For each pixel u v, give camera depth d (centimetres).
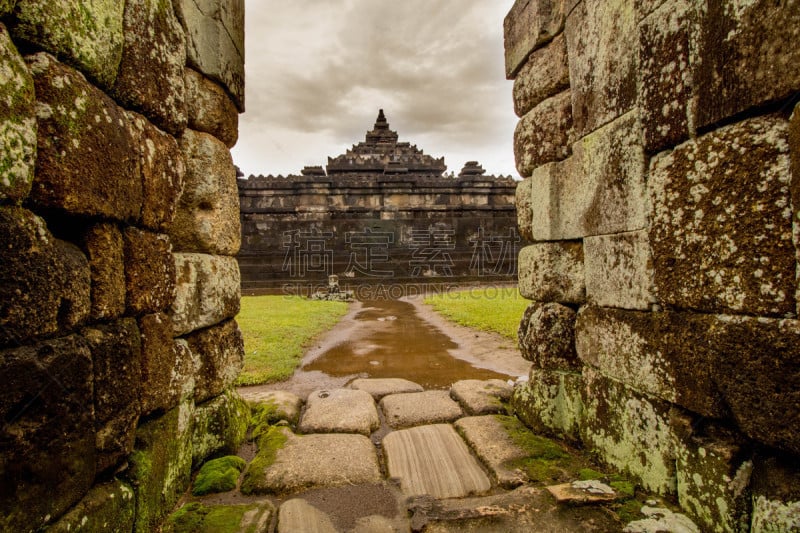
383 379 539
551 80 358
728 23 190
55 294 149
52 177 149
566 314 347
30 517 137
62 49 156
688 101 214
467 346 773
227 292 342
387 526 239
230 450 326
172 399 249
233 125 369
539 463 302
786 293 171
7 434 129
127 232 207
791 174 167
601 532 221
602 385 293
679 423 226
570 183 333
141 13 215
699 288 210
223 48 344
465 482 286
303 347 766
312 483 283
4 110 126
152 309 228
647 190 246
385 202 2427
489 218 2456
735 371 191
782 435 172
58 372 150
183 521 235
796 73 163
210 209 331
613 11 274
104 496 178
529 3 379
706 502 210
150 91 221
